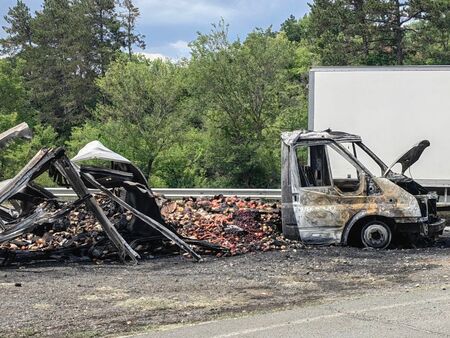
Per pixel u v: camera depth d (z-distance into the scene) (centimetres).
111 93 4509
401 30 4847
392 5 4772
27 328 577
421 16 4788
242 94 4322
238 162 4259
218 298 709
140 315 626
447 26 4638
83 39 6919
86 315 627
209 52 4309
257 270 895
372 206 1092
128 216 1154
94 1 7188
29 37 7525
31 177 988
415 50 4869
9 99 5256
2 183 1014
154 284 797
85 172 1058
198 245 1057
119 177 1077
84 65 6806
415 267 909
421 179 1561
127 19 7312
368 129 1586
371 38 4909
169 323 595
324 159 1134
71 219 1173
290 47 4484
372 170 1303
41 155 999
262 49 4306
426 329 557
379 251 1066
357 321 588
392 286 772
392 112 1573
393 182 1127
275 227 1198
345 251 1056
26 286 787
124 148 4466
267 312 635
